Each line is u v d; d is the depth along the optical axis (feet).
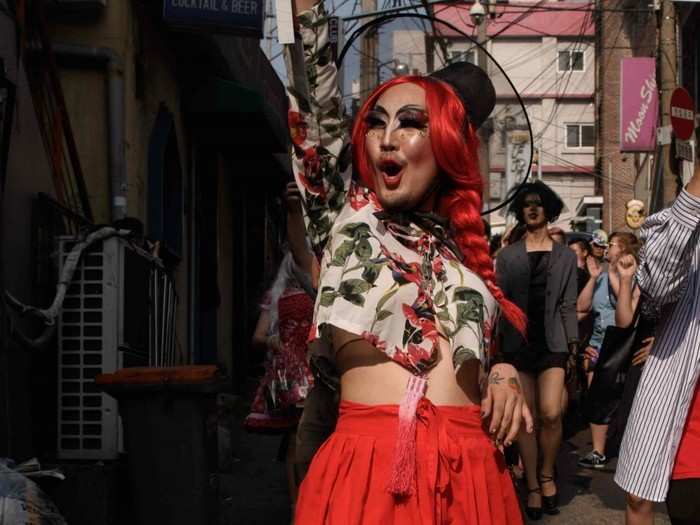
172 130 34.53
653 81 65.21
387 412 7.57
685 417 12.21
